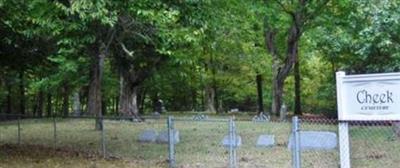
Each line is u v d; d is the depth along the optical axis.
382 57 20.16
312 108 45.53
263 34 36.03
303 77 45.44
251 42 36.62
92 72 30.02
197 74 42.28
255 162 13.45
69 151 16.11
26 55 16.36
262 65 38.22
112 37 14.74
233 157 12.41
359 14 22.62
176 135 17.84
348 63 23.16
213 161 13.81
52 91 44.25
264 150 15.55
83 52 20.28
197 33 14.70
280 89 31.94
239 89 47.53
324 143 14.59
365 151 14.52
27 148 16.91
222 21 19.23
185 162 13.70
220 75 43.44
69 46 17.23
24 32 14.27
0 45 15.62
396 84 8.38
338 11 26.89
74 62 28.95
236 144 14.66
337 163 12.64
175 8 14.66
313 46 29.06
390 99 8.41
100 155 15.20
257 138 18.06
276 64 34.19
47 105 52.44
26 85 41.09
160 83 44.94
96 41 15.11
